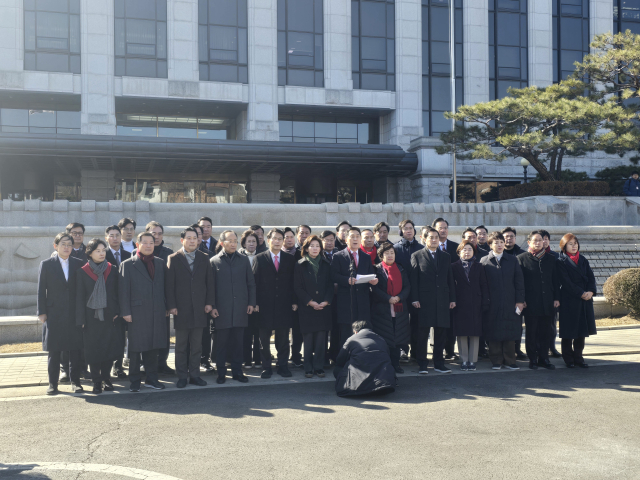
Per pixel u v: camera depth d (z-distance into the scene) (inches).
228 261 296.5
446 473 164.9
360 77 1251.2
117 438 199.0
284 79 1208.8
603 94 1018.7
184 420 221.0
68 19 1102.4
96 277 270.1
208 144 1026.7
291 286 311.0
